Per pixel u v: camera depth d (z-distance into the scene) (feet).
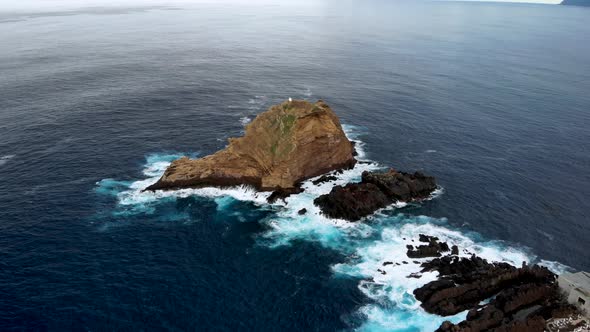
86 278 192.95
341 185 272.51
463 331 162.61
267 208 251.39
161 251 213.46
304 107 274.36
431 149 337.93
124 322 169.89
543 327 166.30
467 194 271.49
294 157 265.75
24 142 327.47
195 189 267.59
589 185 288.51
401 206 254.68
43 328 165.48
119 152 316.19
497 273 191.93
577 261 213.05
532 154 335.26
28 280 189.98
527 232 235.20
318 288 191.72
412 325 172.35
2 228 224.74
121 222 234.99
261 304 181.78
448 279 192.54
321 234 229.04
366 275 199.72
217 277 196.95
